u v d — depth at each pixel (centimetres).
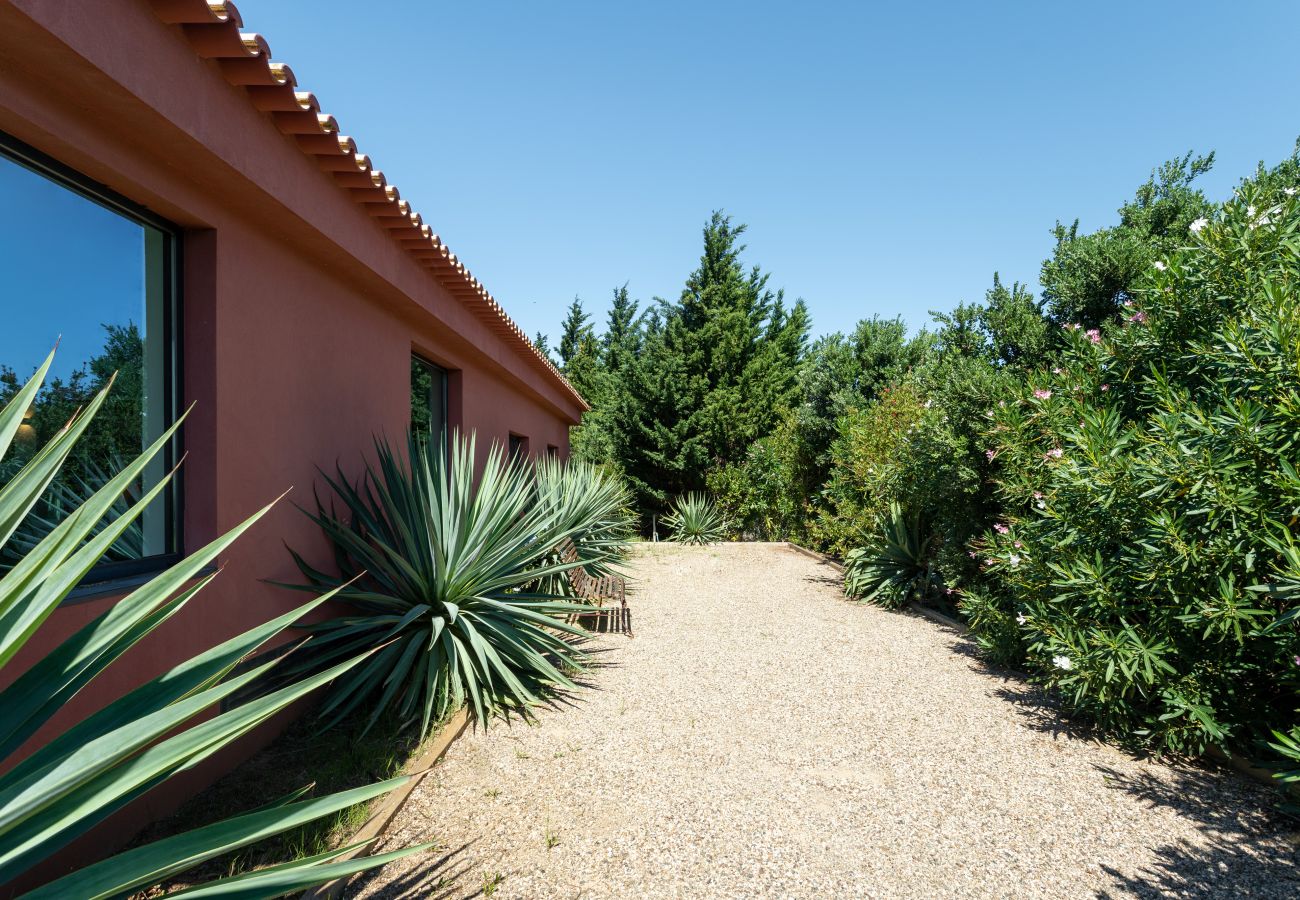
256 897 141
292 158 358
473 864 263
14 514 160
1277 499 329
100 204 296
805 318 2417
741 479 1681
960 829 299
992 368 670
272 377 389
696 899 246
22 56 223
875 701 464
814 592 903
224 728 143
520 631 470
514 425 1059
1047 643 425
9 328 259
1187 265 430
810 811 312
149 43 254
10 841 128
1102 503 391
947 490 648
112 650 161
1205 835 295
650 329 2028
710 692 480
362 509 449
